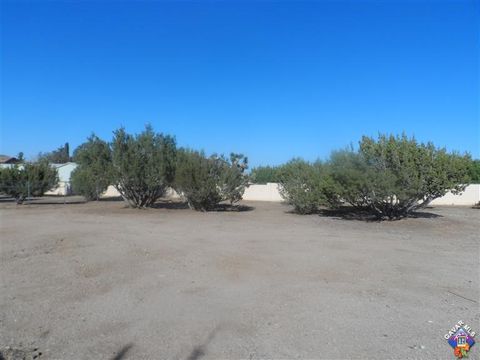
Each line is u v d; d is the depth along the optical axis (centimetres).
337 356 504
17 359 493
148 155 2875
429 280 870
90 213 2505
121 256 1103
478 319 632
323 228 1802
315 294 759
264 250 1209
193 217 2298
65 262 1027
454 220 2133
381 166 2109
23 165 3684
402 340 552
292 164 2675
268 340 551
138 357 502
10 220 2038
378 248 1273
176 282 841
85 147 2933
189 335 568
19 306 689
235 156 2827
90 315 647
